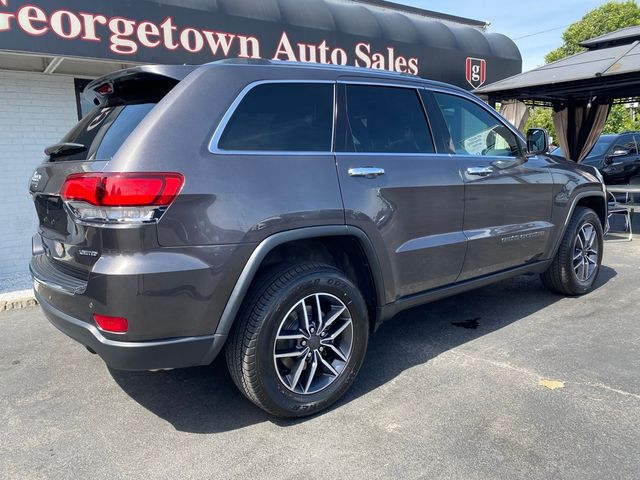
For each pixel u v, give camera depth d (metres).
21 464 2.46
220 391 3.19
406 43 8.64
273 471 2.36
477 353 3.63
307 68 2.99
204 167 2.41
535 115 25.66
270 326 2.60
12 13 5.29
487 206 3.76
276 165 2.65
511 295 5.02
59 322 2.60
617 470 2.30
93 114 3.07
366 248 2.98
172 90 2.50
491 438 2.57
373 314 3.24
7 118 6.64
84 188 2.30
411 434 2.63
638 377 3.20
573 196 4.59
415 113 3.46
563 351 3.63
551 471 2.31
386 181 3.09
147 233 2.26
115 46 5.92
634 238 8.34
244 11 6.85
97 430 2.76
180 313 2.36
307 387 2.79
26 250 6.94
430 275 3.42
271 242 2.56
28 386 3.30
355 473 2.33
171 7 6.24
